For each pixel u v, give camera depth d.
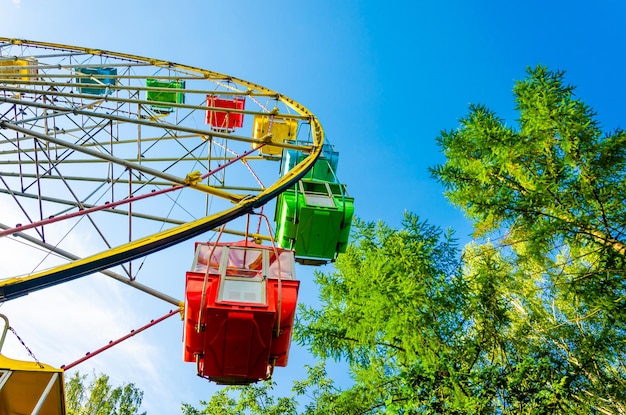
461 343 9.21
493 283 9.50
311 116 13.12
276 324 7.48
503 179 10.47
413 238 10.23
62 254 8.22
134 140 13.70
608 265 8.55
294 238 10.73
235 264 8.05
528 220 9.65
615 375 9.87
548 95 9.66
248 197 8.77
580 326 10.19
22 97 12.27
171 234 7.62
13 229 6.71
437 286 9.43
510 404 7.70
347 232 10.77
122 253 7.11
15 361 6.56
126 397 24.50
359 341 9.58
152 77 14.66
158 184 11.51
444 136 10.85
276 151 15.52
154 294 9.25
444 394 7.62
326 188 11.37
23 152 12.23
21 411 6.68
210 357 7.71
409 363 9.45
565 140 9.34
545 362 8.02
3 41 18.00
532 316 10.80
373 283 9.41
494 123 10.38
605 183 9.26
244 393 16.30
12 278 6.43
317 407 11.49
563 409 7.68
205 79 16.70
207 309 7.18
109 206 7.62
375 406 9.40
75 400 23.58
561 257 11.48
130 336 8.33
